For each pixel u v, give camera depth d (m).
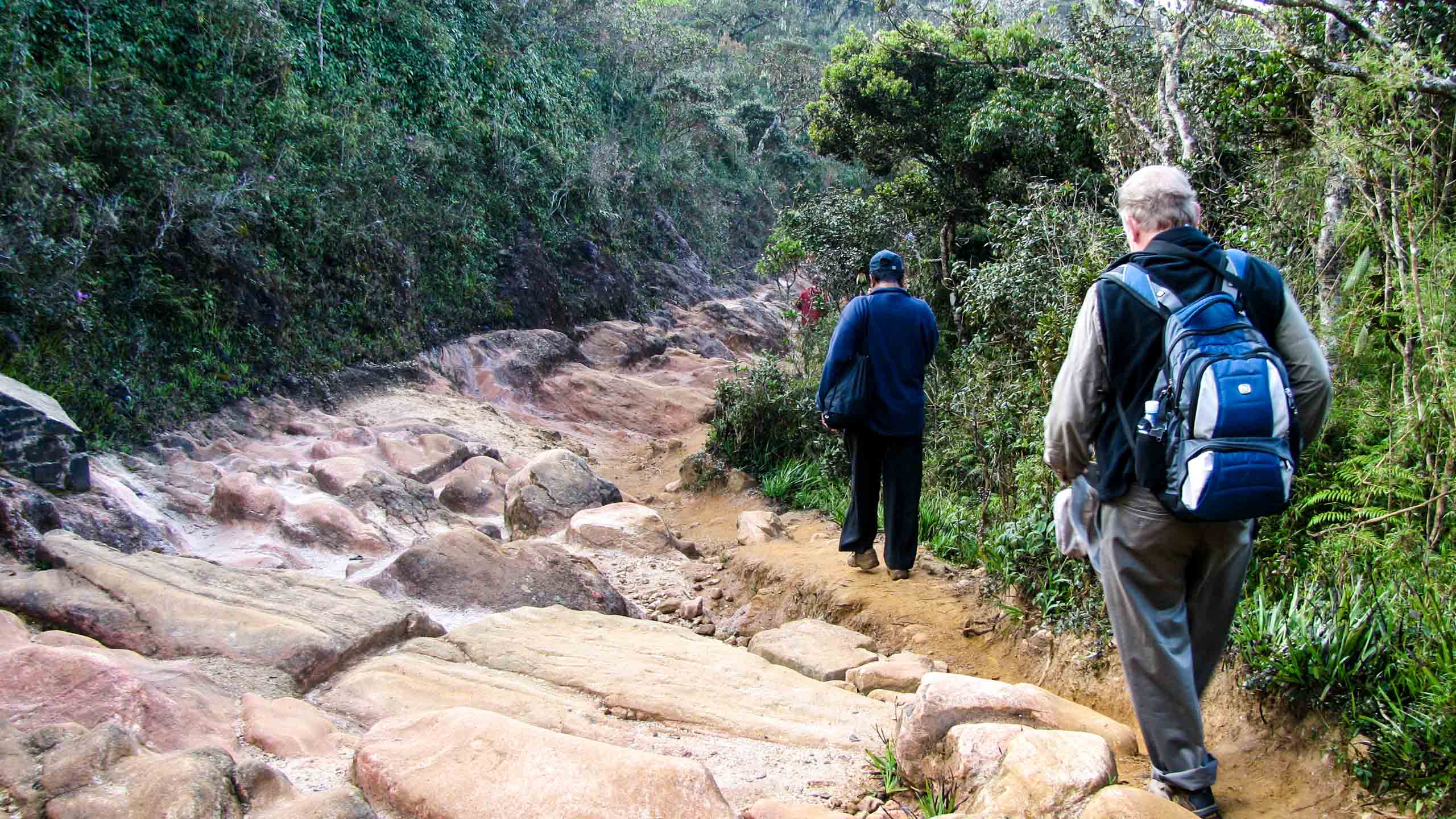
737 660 4.44
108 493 6.16
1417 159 3.98
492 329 16.31
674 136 28.84
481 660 4.17
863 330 5.33
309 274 12.59
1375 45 4.70
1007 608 4.54
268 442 10.00
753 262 30.16
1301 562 3.89
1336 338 4.54
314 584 4.61
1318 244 4.89
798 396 9.01
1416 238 3.88
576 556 5.97
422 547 5.37
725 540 7.37
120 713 2.95
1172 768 2.65
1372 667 2.93
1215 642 2.74
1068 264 7.09
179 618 3.95
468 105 18.48
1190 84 7.26
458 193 16.91
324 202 13.20
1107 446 2.64
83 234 9.10
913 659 4.53
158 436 9.01
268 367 11.23
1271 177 5.75
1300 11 6.00
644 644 4.54
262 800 2.56
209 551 6.41
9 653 3.12
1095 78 8.35
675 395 15.48
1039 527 4.53
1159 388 2.47
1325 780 2.82
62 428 5.89
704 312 23.14
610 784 2.59
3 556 4.59
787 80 41.62
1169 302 2.53
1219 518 2.35
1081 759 2.68
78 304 8.80
